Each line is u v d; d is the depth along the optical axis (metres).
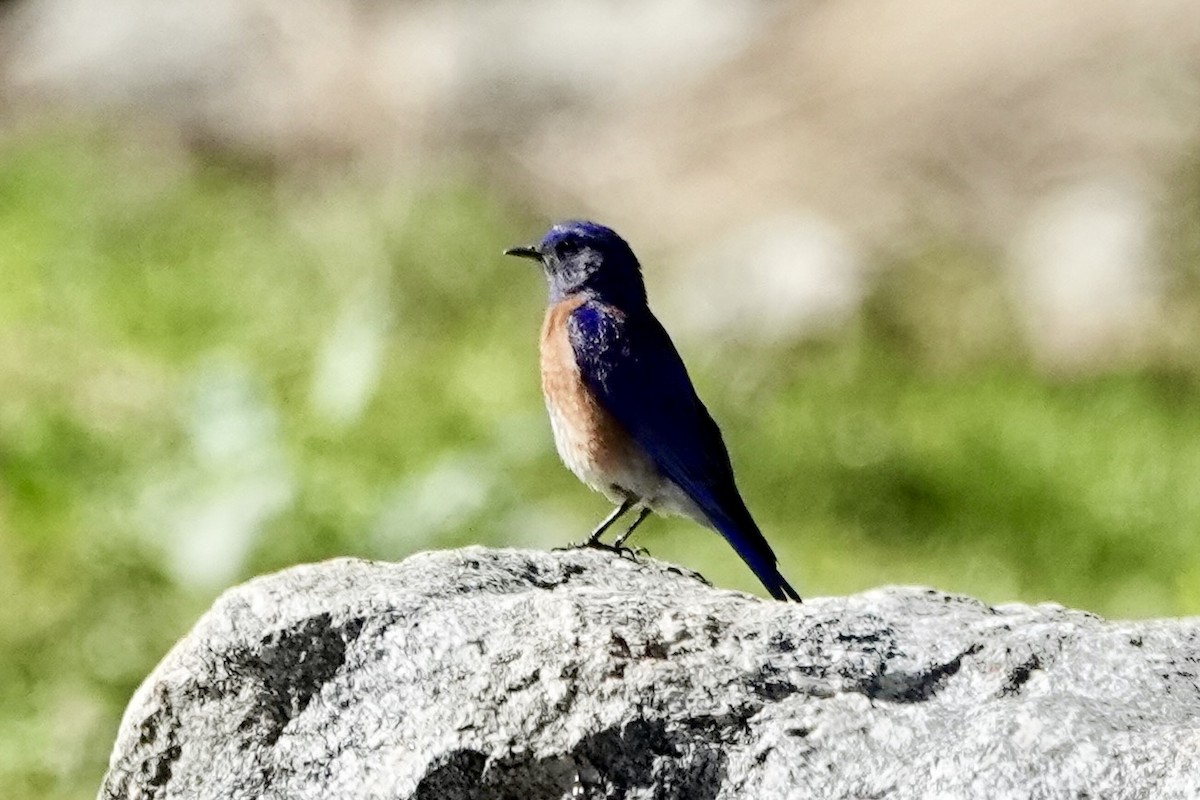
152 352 16.16
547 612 6.30
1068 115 19.72
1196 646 6.05
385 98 22.00
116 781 6.59
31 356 15.82
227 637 6.51
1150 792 5.34
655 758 5.94
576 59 22.34
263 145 21.44
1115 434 15.22
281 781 6.33
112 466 13.46
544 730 6.05
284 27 22.81
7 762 10.66
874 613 6.33
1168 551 13.50
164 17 22.94
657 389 9.30
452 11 22.92
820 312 17.27
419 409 14.91
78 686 11.35
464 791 6.09
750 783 5.84
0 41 23.48
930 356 17.14
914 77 20.97
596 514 13.62
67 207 19.58
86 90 22.36
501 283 18.22
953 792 5.54
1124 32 20.48
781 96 21.30
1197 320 17.14
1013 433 15.09
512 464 13.05
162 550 12.25
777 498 14.27
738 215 19.62
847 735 5.82
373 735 6.27
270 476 12.02
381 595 6.54
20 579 12.38
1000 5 21.67
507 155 21.17
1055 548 13.55
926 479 14.31
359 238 18.52
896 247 18.45
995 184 19.17
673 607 6.33
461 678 6.23
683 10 22.75
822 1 22.78
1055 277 17.72
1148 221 17.91
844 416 15.52
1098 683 5.89
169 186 20.39
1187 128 19.03
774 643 6.15
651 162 20.78
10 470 13.29
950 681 6.02
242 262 18.41
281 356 15.97
